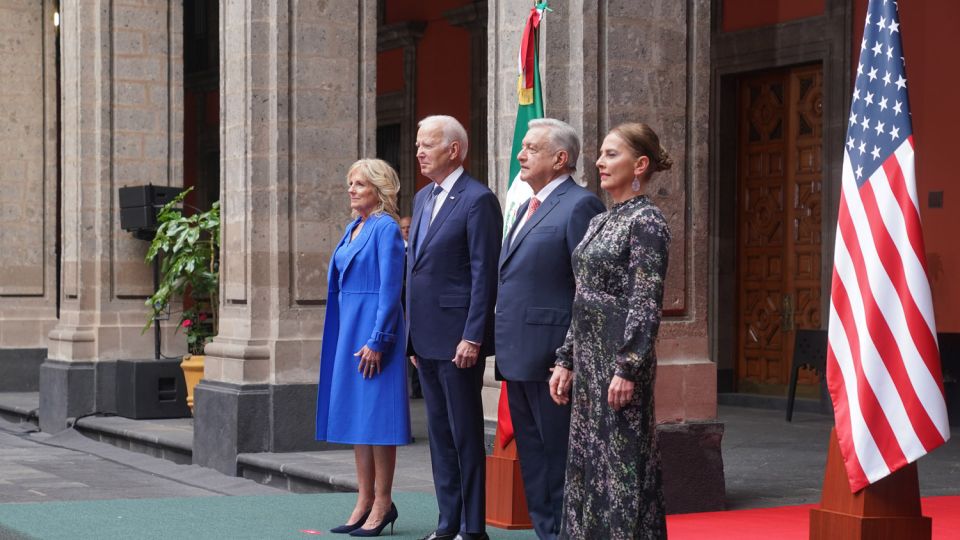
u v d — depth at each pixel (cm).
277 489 877
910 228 511
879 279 515
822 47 1221
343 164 963
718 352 1323
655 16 708
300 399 945
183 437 1055
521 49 677
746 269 1323
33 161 1507
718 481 691
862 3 1192
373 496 642
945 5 1134
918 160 1157
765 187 1304
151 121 1245
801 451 938
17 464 1033
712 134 1322
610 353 462
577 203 524
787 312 1277
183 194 1178
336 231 962
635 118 701
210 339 1147
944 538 603
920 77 1155
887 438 513
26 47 1495
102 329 1236
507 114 750
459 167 586
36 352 1512
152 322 1226
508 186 713
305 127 949
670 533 613
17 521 682
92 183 1238
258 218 948
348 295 629
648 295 453
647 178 474
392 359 618
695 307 708
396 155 1686
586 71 692
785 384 1280
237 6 955
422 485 784
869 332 516
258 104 945
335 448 955
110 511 714
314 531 648
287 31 943
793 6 1253
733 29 1309
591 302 467
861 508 519
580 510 475
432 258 577
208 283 1143
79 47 1224
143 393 1192
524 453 546
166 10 1250
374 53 976
